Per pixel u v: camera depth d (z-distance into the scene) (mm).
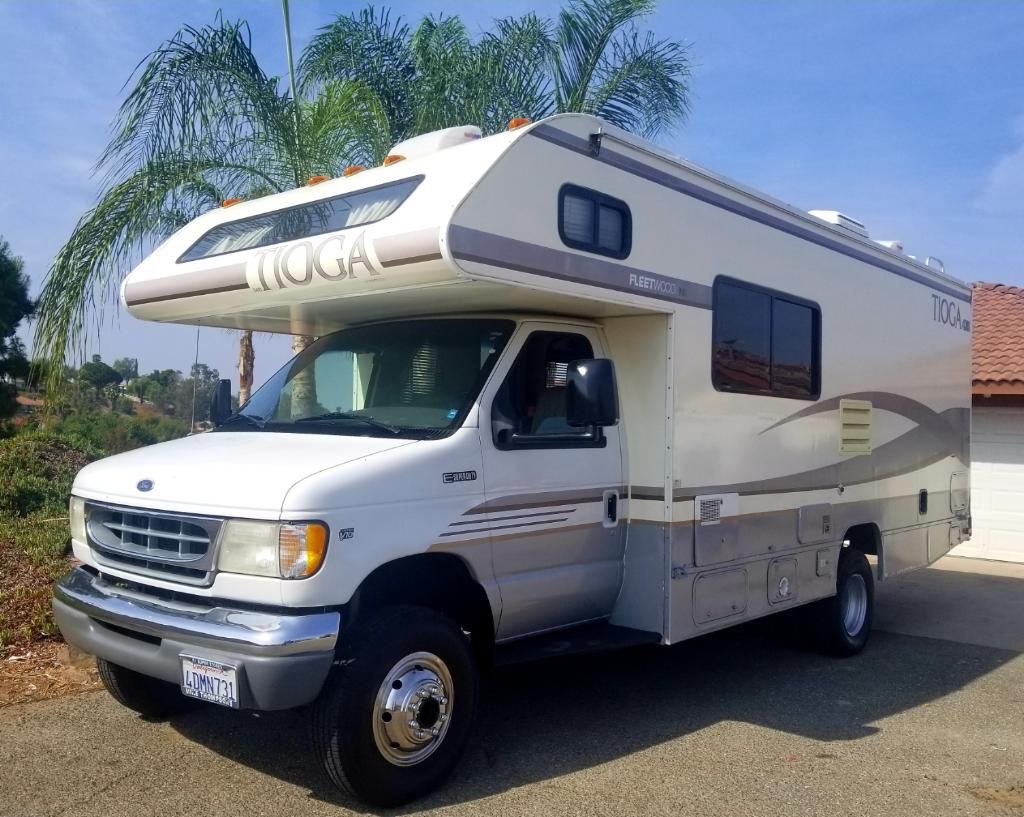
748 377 6488
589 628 5793
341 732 4301
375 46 11492
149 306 6094
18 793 4617
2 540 9125
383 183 5172
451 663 4742
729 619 6211
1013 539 13430
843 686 6988
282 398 5828
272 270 5262
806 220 7281
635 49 11438
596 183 5289
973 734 5965
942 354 9516
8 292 23156
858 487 7824
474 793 4762
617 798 4762
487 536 4910
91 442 14766
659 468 5734
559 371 5574
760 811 4676
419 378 5355
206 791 4691
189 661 4234
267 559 4137
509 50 11148
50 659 6547
